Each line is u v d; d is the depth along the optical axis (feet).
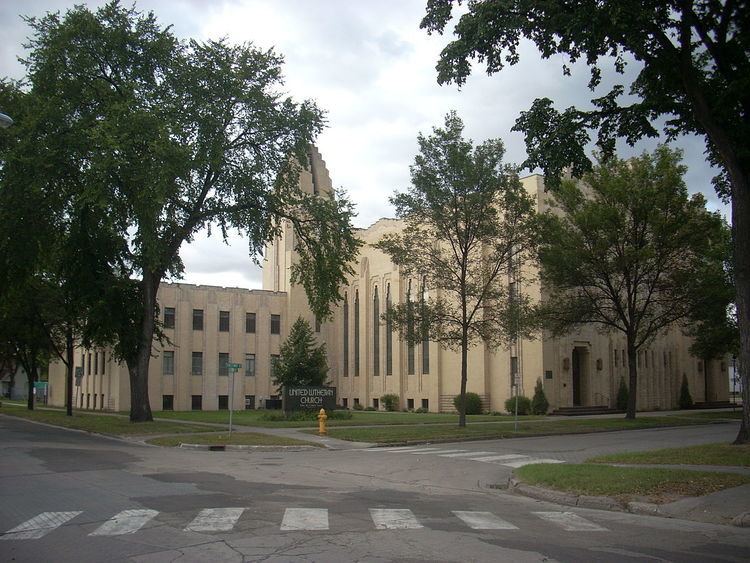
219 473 47.80
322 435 83.10
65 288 104.06
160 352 176.96
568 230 108.47
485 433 84.99
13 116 87.25
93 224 94.84
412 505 35.40
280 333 196.13
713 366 184.44
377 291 184.34
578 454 63.46
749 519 31.86
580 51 51.67
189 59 93.30
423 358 166.40
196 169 91.25
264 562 22.62
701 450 54.13
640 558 24.54
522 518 32.65
